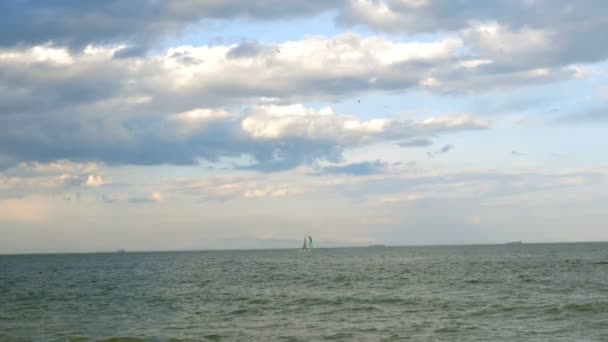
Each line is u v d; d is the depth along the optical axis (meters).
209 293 61.25
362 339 32.00
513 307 43.22
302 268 122.94
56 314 45.28
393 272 97.56
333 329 35.53
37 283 86.69
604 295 50.03
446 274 88.31
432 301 48.88
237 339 32.53
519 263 122.44
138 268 140.62
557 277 74.56
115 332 35.66
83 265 176.38
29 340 33.06
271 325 37.59
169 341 31.98
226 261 193.25
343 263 151.38
